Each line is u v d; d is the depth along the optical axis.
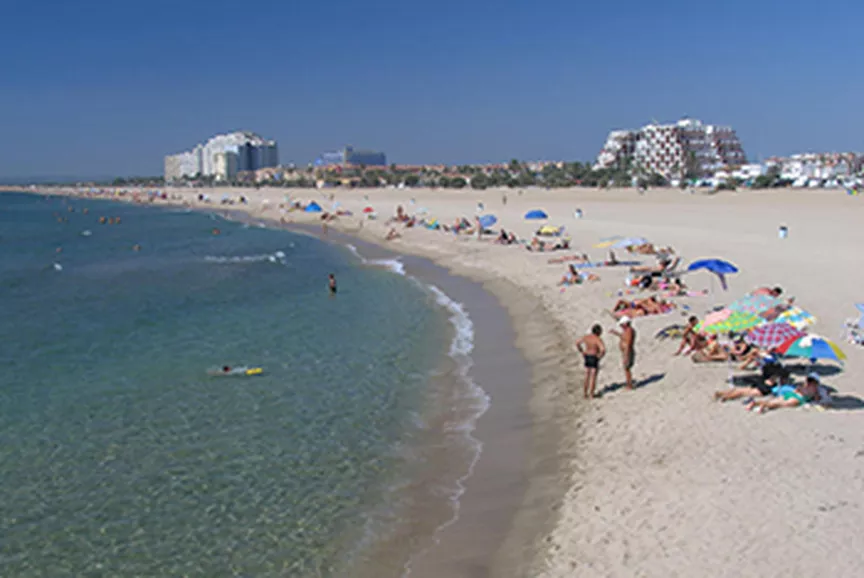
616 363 17.52
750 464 11.02
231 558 10.51
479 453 13.55
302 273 39.69
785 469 10.70
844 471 10.43
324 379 18.78
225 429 15.45
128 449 14.51
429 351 21.16
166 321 26.91
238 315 27.69
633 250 35.94
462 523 10.99
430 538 10.68
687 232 45.00
